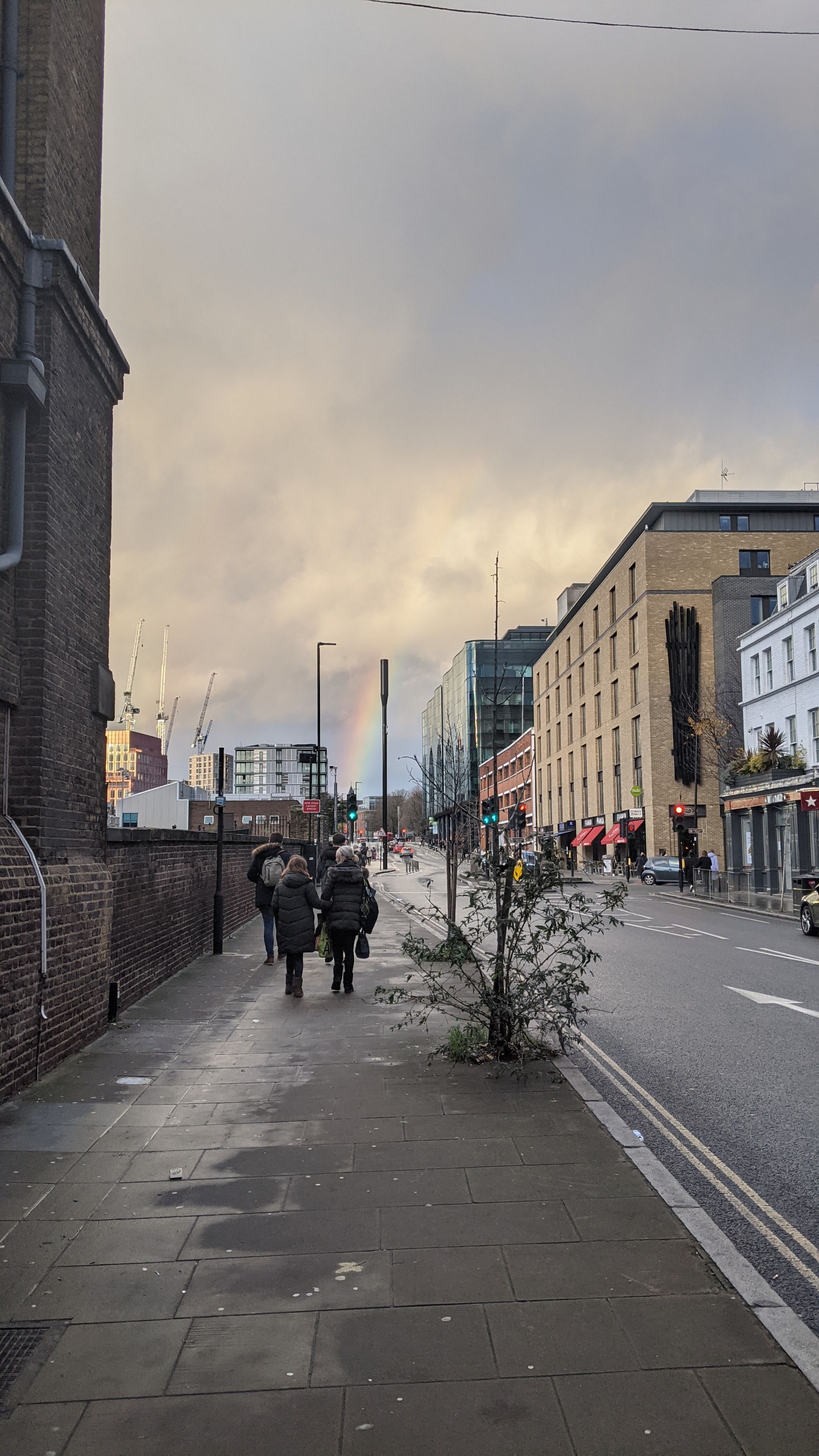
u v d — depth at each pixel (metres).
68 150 9.14
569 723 74.06
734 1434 3.00
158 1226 4.59
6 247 7.57
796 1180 5.46
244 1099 6.84
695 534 54.44
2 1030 6.69
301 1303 3.83
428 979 10.41
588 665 67.31
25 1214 4.74
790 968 15.23
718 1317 3.71
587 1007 10.79
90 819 9.15
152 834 11.76
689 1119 6.67
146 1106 6.66
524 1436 2.99
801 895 27.33
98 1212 4.76
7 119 8.36
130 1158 5.57
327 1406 3.15
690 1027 10.05
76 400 8.89
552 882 7.97
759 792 37.69
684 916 26.89
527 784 90.50
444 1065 7.88
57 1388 3.26
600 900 10.18
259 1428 3.04
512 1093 6.99
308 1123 6.24
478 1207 4.80
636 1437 2.99
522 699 99.75
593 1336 3.57
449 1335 3.58
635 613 56.56
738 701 49.97
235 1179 5.21
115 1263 4.19
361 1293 3.90
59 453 8.34
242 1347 3.50
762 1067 8.23
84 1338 3.57
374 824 166.75
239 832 23.58
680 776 52.38
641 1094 7.33
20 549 7.66
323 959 12.75
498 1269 4.12
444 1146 5.75
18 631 7.83
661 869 44.75
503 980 8.03
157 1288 3.96
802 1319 3.84
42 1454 2.92
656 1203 4.86
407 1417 3.09
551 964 15.27
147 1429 3.04
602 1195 4.96
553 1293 3.90
